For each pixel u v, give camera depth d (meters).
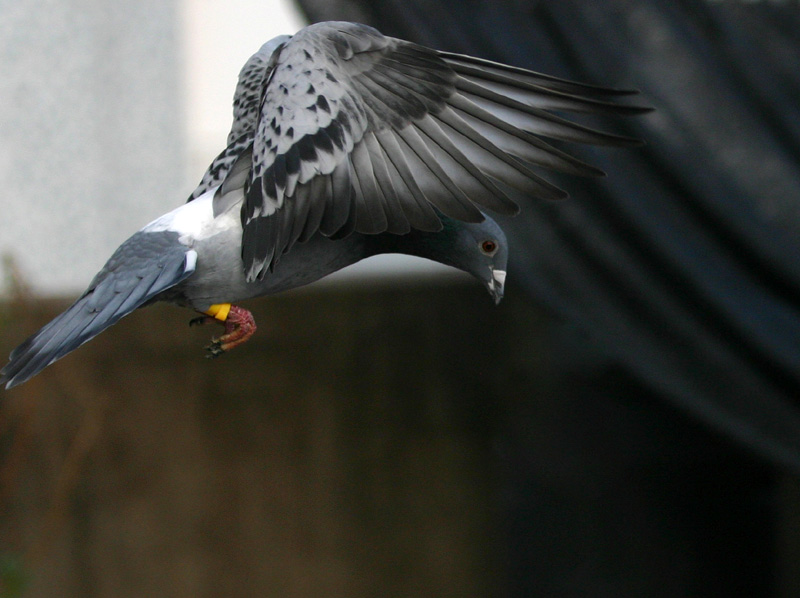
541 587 10.91
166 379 11.31
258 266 3.99
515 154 4.09
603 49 9.16
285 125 4.08
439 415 11.32
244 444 11.38
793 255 9.02
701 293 9.03
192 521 11.34
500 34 9.07
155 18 11.66
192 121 11.84
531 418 11.01
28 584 11.05
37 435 11.09
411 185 3.97
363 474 11.42
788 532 10.62
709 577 10.60
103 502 11.25
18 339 10.23
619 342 9.08
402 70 4.12
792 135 9.23
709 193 9.09
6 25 11.06
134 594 11.27
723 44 9.32
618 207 9.02
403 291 11.38
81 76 11.40
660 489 10.62
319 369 11.43
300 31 4.27
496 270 4.67
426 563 11.34
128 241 4.24
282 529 11.41
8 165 11.07
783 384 9.06
